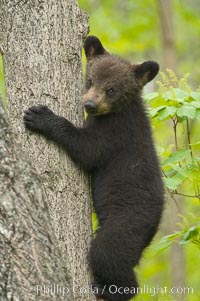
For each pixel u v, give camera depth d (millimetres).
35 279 8359
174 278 22828
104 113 11891
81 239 10711
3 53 10680
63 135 10742
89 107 11578
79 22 11000
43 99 10633
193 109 12086
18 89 10602
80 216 10789
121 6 30484
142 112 12305
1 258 8250
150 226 11688
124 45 26141
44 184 10539
